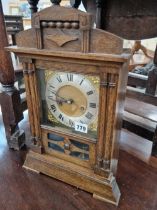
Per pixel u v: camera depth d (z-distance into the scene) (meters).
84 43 0.44
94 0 0.96
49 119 0.63
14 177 0.67
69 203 0.58
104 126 0.51
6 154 0.79
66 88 0.54
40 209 0.56
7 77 0.72
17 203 0.58
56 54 0.47
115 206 0.57
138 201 0.58
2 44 0.67
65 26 0.45
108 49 0.43
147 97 0.80
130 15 0.84
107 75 0.45
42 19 0.46
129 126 0.96
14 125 0.80
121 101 0.52
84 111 0.54
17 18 1.25
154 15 0.77
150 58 1.44
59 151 0.65
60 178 0.65
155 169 0.72
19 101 0.79
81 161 0.62
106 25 0.95
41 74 0.56
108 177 0.58
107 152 0.54
